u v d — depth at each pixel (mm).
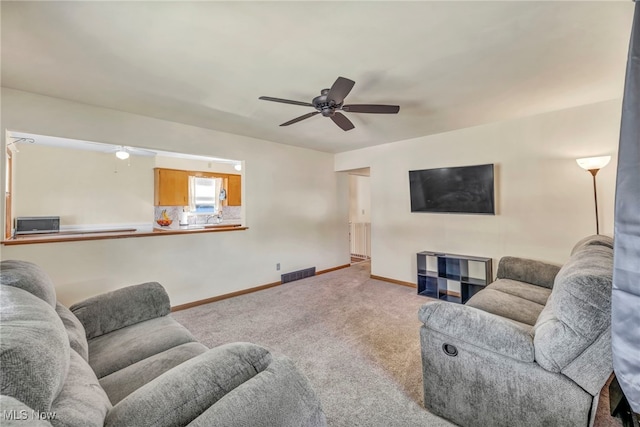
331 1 1410
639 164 863
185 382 923
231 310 3389
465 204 3707
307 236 4949
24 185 4754
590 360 1189
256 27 1614
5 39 1707
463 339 1507
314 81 2291
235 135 3963
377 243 4773
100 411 793
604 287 1159
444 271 3904
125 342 1624
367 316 3172
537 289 2514
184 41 1744
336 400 1810
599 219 2834
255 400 902
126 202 5699
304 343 2555
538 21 1593
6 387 607
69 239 2752
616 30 1674
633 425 1439
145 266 3211
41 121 2564
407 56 1940
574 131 2957
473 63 2045
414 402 1781
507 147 3400
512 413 1384
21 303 988
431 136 4062
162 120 3266
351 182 6969
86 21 1546
